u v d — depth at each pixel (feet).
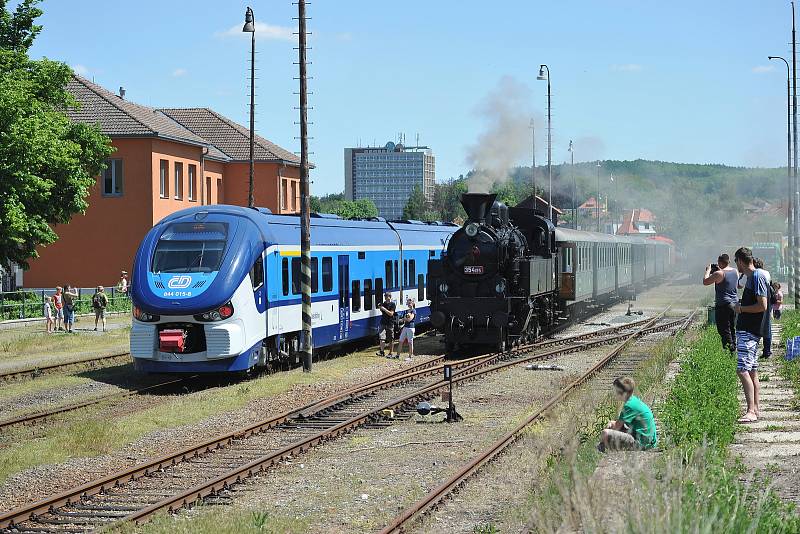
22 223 120.06
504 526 33.78
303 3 81.97
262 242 78.54
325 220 93.76
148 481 42.83
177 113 241.96
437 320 92.84
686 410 44.60
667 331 116.98
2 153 117.08
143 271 75.41
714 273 66.08
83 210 131.64
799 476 39.63
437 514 36.50
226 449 49.73
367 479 42.88
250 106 130.52
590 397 58.65
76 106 136.67
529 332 102.22
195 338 73.97
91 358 89.56
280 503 38.99
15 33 133.59
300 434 53.62
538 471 38.68
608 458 41.50
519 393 67.87
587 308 144.36
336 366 85.30
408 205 463.42
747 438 47.83
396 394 68.64
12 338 110.93
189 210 79.56
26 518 36.50
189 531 33.76
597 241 143.43
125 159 173.99
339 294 93.50
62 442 50.19
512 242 97.86
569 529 28.48
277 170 227.40
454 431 53.88
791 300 167.02
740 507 29.50
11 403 66.54
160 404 65.10
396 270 110.63
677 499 27.53
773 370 73.61
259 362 78.54
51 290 169.78
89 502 39.19
